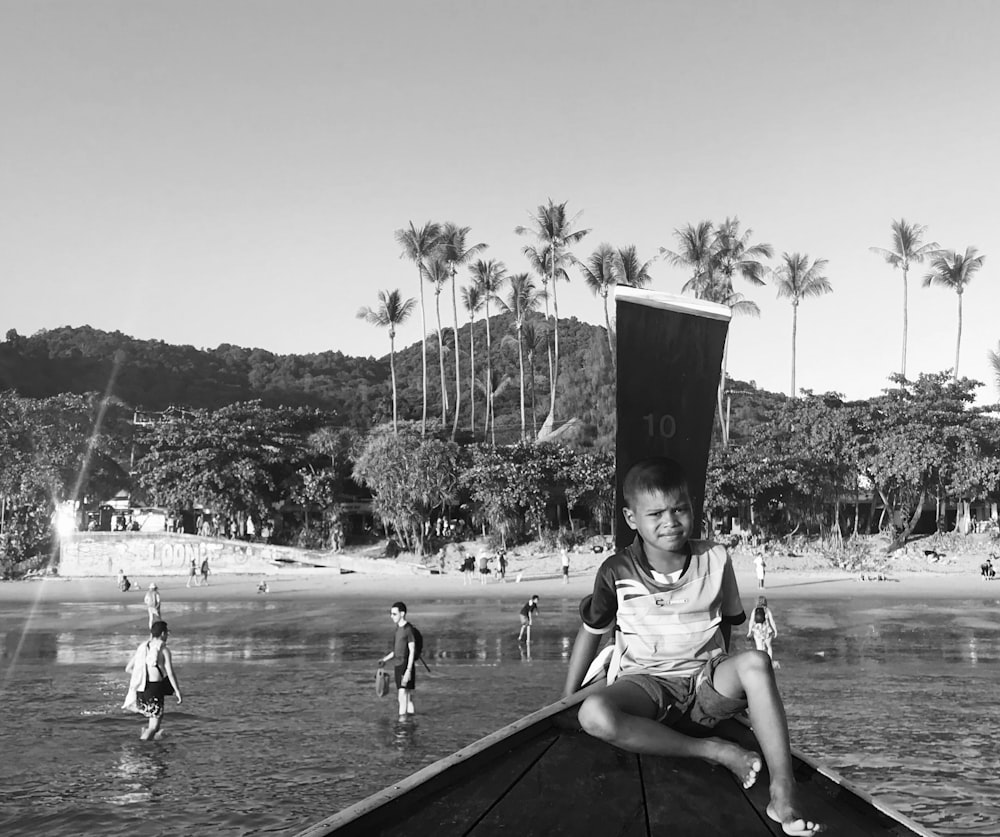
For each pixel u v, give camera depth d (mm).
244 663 23844
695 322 3090
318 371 167750
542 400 127188
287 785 11328
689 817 2211
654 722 2521
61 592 58156
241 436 72000
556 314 86938
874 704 16594
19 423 73625
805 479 60969
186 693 18766
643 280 75188
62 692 19297
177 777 11812
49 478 71500
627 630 2799
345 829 2109
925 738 13727
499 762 2516
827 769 2635
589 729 2506
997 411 64438
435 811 2252
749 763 2387
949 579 52688
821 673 20672
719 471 61500
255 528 75188
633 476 2807
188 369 154125
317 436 74188
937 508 63500
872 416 63500
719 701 2588
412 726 14750
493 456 66125
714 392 3129
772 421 69375
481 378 133375
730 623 2863
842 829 2281
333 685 19641
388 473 65938
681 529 2754
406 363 167250
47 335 159625
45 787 11398
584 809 2232
